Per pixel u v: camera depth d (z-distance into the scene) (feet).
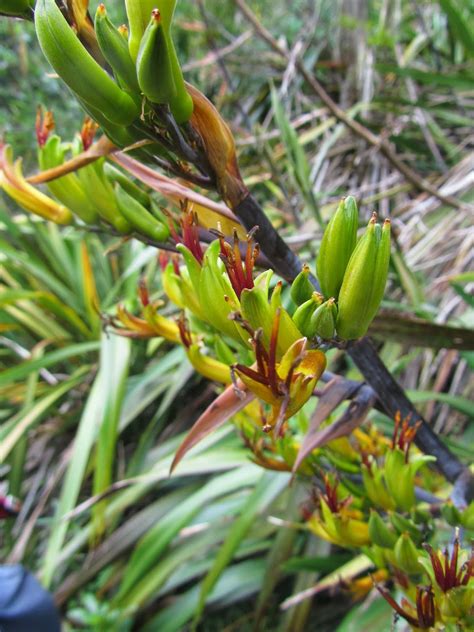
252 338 0.55
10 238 3.78
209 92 4.25
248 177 3.29
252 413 0.88
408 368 2.39
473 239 2.42
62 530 2.00
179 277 0.79
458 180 2.89
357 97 3.90
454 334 1.19
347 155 3.68
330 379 0.84
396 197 3.30
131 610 1.99
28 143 3.87
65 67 0.53
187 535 2.16
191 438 0.66
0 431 2.68
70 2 0.57
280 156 3.48
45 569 1.93
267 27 4.54
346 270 0.57
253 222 0.68
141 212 0.77
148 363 3.12
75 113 3.86
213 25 4.27
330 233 0.58
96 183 0.76
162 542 1.96
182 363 2.43
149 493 2.70
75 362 3.36
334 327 0.58
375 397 0.83
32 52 4.23
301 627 1.90
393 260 2.14
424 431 0.89
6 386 3.27
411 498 0.84
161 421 2.86
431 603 0.65
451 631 0.64
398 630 1.32
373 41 3.56
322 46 4.12
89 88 0.54
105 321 0.89
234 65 4.26
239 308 0.58
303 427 0.97
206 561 2.25
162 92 0.55
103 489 2.10
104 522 2.23
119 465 2.94
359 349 0.81
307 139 3.45
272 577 1.88
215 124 0.62
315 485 0.93
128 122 0.57
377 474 0.86
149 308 0.86
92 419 2.21
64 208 0.83
